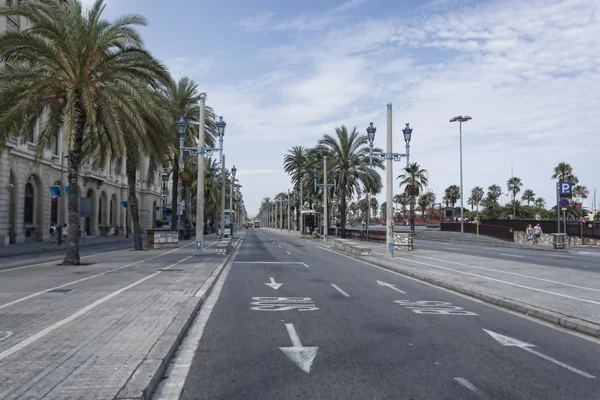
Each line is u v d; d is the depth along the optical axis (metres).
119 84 20.64
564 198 37.22
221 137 26.84
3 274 16.34
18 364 5.84
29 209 43.09
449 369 6.26
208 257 25.06
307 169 61.88
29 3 19.02
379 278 16.88
